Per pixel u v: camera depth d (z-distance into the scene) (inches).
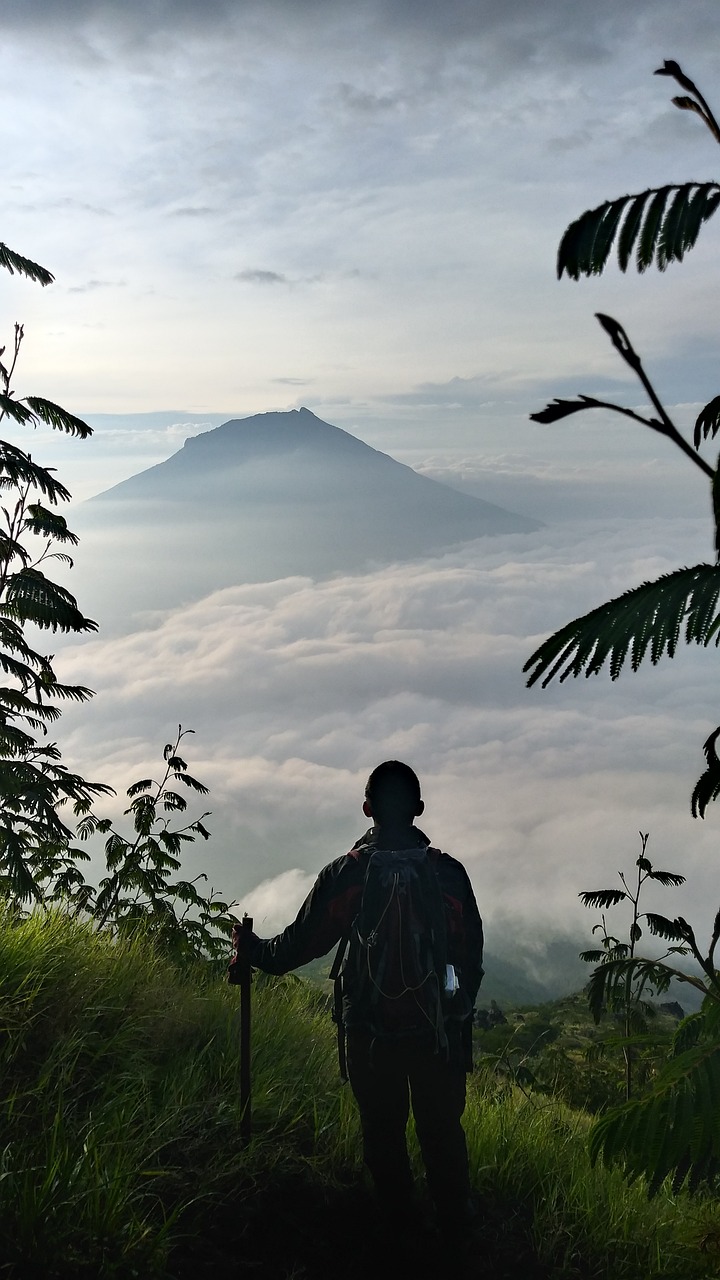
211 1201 121.3
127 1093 133.1
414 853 127.7
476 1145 161.2
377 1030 120.3
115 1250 102.2
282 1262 117.3
